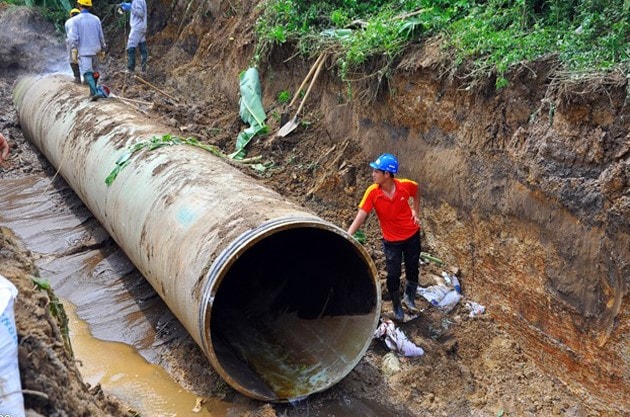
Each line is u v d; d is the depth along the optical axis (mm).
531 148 5730
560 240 5449
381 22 8070
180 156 6953
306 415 5375
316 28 9570
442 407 5484
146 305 7086
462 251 6711
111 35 15305
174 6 13883
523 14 6711
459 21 7336
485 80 6270
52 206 9797
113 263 7988
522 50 6027
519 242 5934
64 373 3461
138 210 6484
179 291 5402
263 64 10164
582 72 5332
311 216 5391
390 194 5867
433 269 6812
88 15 9734
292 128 9086
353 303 5895
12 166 11242
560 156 5426
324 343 5914
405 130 7508
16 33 14781
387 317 6320
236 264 7074
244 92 10047
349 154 8227
